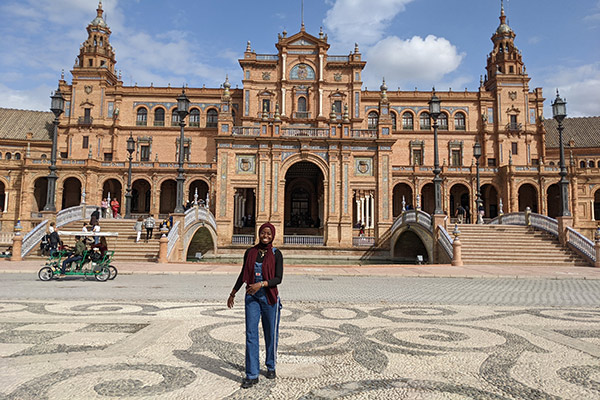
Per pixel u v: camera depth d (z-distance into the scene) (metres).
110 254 15.70
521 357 6.04
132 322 8.15
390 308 10.07
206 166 54.28
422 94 61.22
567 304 10.80
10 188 53.53
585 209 55.50
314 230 46.16
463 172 54.81
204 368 5.52
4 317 8.52
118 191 57.72
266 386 4.92
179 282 15.05
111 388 4.77
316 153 35.91
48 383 4.89
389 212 35.47
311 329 7.78
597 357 6.07
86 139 58.81
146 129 59.25
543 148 59.81
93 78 59.59
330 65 54.44
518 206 53.06
